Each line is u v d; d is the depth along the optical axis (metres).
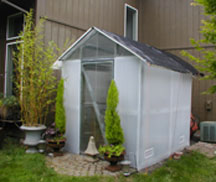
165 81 4.44
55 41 5.78
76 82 4.62
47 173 3.49
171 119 4.68
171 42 7.88
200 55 7.29
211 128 5.86
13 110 5.29
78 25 6.39
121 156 3.65
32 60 4.66
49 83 5.24
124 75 3.93
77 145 4.57
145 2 8.50
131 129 3.85
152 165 4.09
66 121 4.80
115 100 3.72
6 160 3.96
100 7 7.10
